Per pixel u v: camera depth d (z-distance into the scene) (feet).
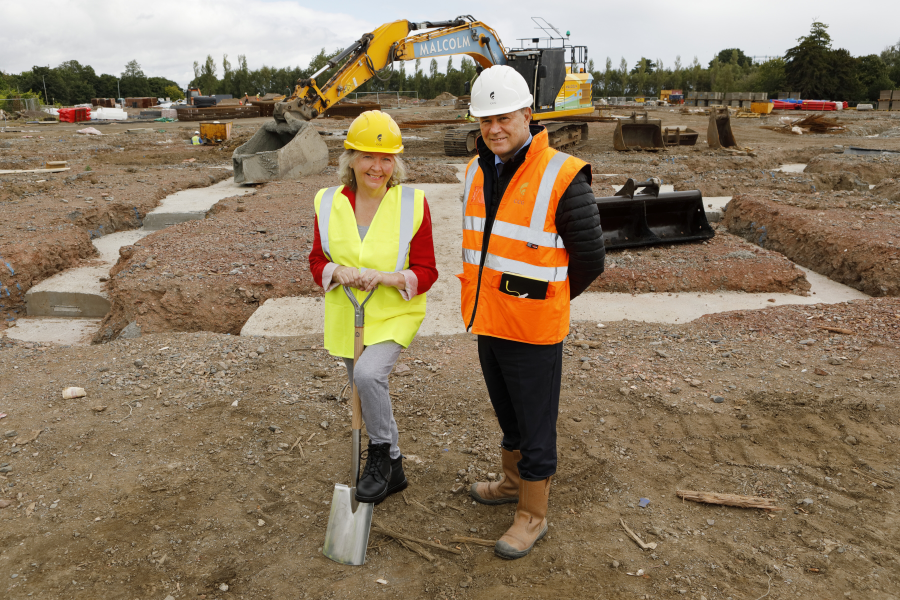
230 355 15.52
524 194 7.73
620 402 13.02
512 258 7.87
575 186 7.54
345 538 8.63
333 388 13.79
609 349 15.93
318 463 10.98
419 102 204.03
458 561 8.66
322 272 8.79
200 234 28.48
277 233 28.37
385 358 8.74
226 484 10.36
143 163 56.95
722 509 9.71
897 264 22.89
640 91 289.53
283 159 44.01
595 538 9.05
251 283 21.68
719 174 46.47
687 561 8.53
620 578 8.23
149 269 23.32
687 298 22.03
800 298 22.33
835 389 13.12
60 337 22.57
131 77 458.50
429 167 48.16
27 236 28.25
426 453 11.37
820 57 222.69
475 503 9.98
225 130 73.15
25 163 56.13
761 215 31.22
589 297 21.99
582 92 67.00
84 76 443.32
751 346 15.88
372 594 8.04
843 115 138.82
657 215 27.32
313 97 47.50
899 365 14.10
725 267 23.79
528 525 8.78
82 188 40.09
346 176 8.70
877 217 29.19
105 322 21.81
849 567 8.34
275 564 8.60
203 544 8.96
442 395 13.47
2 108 160.15
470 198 8.42
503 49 56.18
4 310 24.41
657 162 54.13
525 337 7.95
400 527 9.39
